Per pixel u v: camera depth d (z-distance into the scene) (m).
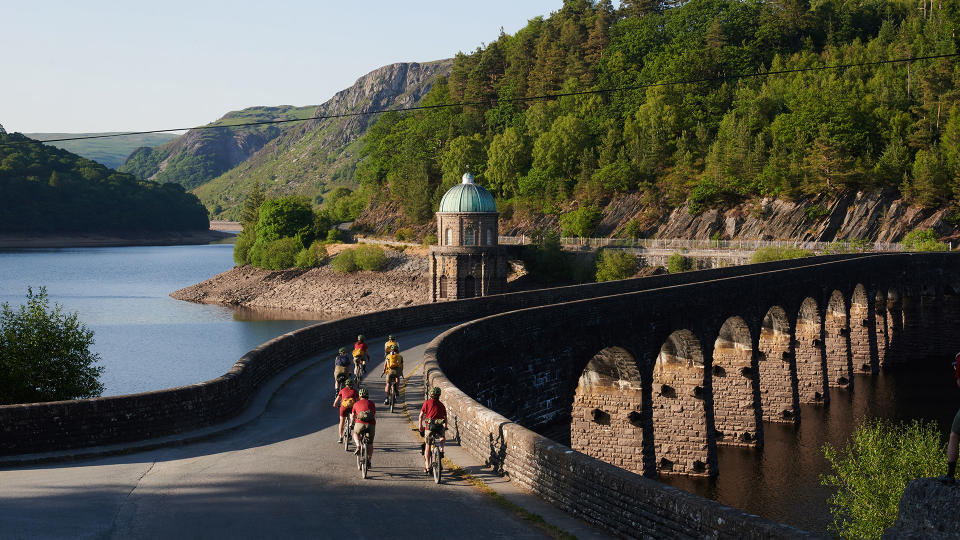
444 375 22.30
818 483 41.34
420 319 43.69
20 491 16.70
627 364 38.09
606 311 35.41
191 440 21.47
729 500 39.12
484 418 18.75
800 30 170.88
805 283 54.47
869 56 146.12
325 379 30.44
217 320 116.50
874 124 125.12
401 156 198.88
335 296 136.00
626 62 180.50
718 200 127.62
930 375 67.75
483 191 101.12
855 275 64.06
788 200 119.12
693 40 171.62
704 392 42.78
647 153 143.25
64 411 20.19
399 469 18.66
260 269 162.00
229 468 18.80
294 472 18.45
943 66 123.75
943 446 46.28
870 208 113.00
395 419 24.27
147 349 89.94
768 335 54.25
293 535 14.23
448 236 100.56
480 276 99.62
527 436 16.86
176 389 22.28
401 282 135.25
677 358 43.47
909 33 150.75
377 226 182.88
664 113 151.25
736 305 45.75
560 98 179.12
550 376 32.53
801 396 58.53
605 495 14.34
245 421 23.80
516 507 15.73
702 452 42.91
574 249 129.25
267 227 172.00
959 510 10.56
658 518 13.12
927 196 108.56
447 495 16.62
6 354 33.69
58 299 139.62
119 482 17.52
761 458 46.06
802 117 128.25
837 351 63.16
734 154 127.94
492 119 192.50
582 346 34.12
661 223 132.25
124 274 190.50
